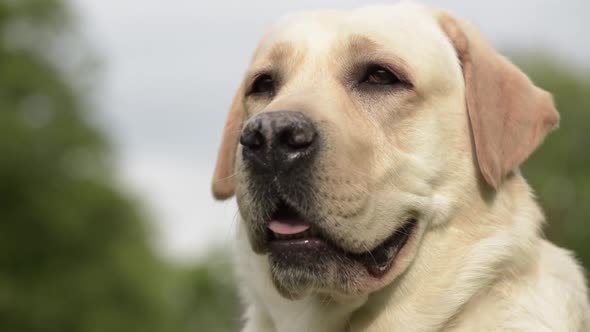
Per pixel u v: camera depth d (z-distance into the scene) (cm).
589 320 89
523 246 88
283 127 83
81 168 557
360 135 87
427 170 88
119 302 532
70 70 581
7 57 552
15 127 517
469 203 88
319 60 90
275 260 85
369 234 86
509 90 90
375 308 88
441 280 88
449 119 89
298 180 84
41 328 498
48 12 566
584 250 478
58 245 521
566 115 513
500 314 87
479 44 91
